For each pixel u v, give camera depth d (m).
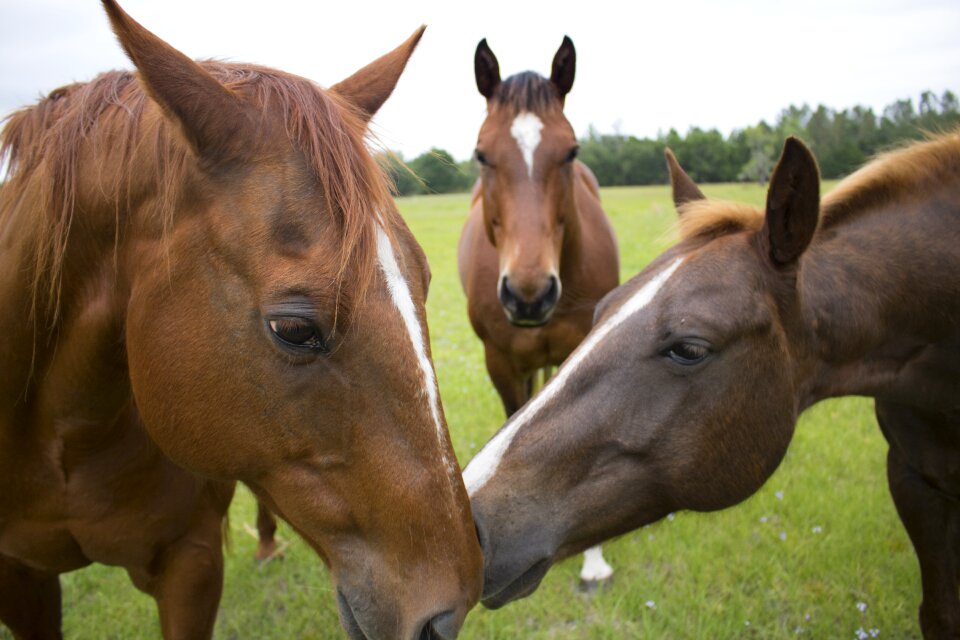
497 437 2.18
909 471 2.73
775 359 2.09
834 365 2.29
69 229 1.73
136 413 2.05
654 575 3.55
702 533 3.88
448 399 6.18
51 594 2.49
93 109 1.78
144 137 1.65
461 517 1.57
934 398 2.38
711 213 2.29
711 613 3.24
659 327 2.05
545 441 2.11
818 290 2.21
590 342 2.17
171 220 1.58
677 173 2.72
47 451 2.02
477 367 7.27
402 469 1.51
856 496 4.22
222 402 1.56
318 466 1.57
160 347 1.60
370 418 1.51
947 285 2.26
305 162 1.50
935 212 2.31
